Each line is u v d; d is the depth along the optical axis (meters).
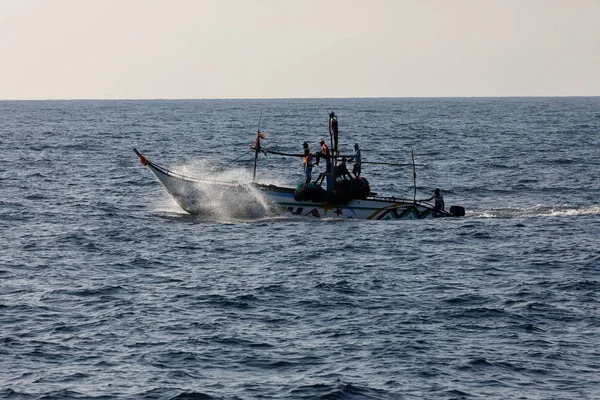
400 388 57.38
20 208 132.12
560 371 60.56
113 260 94.31
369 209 122.19
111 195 149.62
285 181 188.12
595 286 82.94
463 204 148.25
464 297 79.00
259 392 56.50
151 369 60.47
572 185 171.75
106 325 69.88
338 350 64.50
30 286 82.19
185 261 94.38
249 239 106.94
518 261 94.75
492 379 59.09
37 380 58.25
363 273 88.56
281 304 76.50
